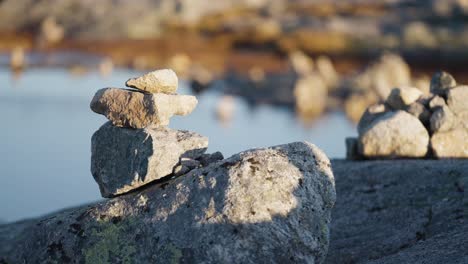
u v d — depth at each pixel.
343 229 11.53
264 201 8.05
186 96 9.33
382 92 38.50
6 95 43.97
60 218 8.88
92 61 65.12
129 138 8.95
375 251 10.42
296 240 8.02
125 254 8.26
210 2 82.69
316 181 8.45
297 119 37.28
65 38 76.69
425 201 11.66
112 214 8.59
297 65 51.72
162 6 82.62
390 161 13.88
